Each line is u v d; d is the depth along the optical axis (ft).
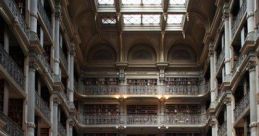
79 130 142.51
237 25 100.01
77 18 130.00
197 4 125.80
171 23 143.84
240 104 98.68
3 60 71.36
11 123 73.92
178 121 144.25
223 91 110.11
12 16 73.56
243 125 103.35
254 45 85.40
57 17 108.99
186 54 150.61
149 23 145.07
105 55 150.82
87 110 147.02
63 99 110.83
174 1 132.16
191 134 144.25
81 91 146.92
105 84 149.18
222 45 116.37
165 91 146.72
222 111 118.21
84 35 143.95
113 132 143.95
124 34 146.51
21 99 82.84
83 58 148.97
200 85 147.95
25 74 84.12
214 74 126.72
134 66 149.48
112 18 139.13
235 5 105.29
